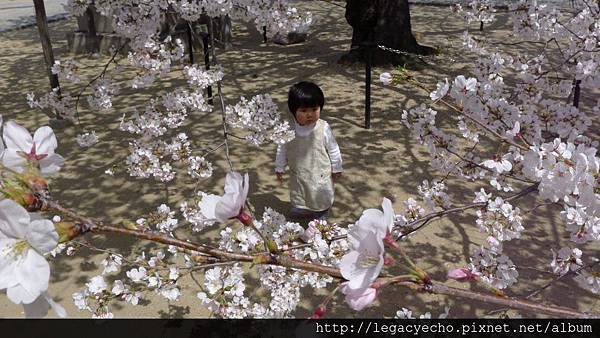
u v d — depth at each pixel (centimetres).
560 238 360
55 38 1157
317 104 349
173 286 210
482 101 233
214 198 104
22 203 79
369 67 554
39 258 72
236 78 780
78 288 323
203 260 113
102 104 411
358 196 432
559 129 265
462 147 503
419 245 356
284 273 211
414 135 240
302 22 380
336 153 367
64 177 479
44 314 79
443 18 1202
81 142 394
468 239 362
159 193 445
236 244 217
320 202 368
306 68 823
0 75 861
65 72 408
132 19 372
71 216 85
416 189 439
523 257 341
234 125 338
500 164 202
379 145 529
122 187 457
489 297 107
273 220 237
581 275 217
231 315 204
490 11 400
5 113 668
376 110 625
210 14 362
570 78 319
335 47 958
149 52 356
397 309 299
